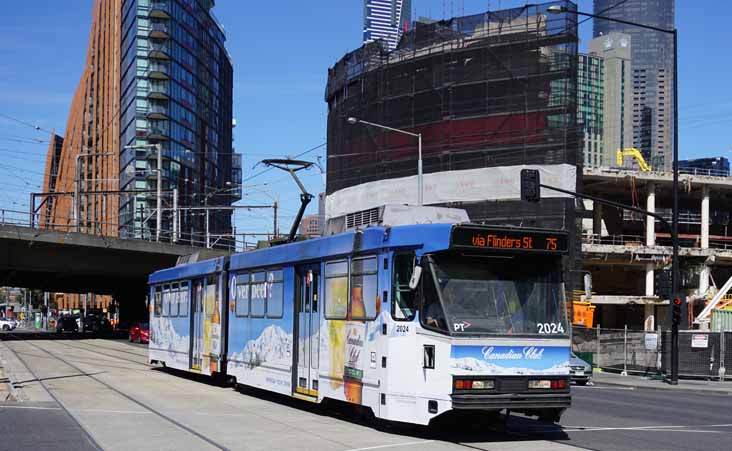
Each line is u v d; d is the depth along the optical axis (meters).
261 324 18.61
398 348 12.96
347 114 57.81
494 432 13.59
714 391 27.64
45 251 53.78
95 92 127.69
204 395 19.39
